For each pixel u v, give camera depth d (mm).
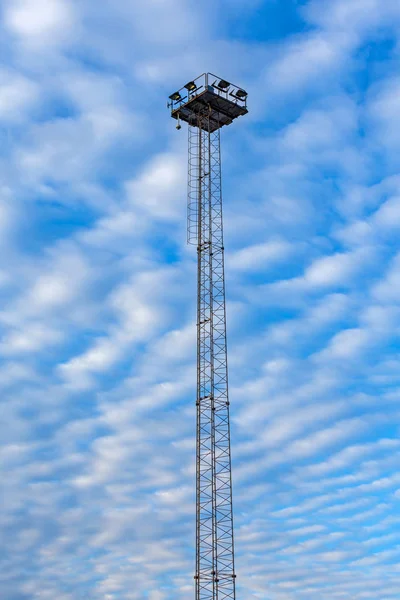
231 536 126125
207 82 149375
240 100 153625
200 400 136125
